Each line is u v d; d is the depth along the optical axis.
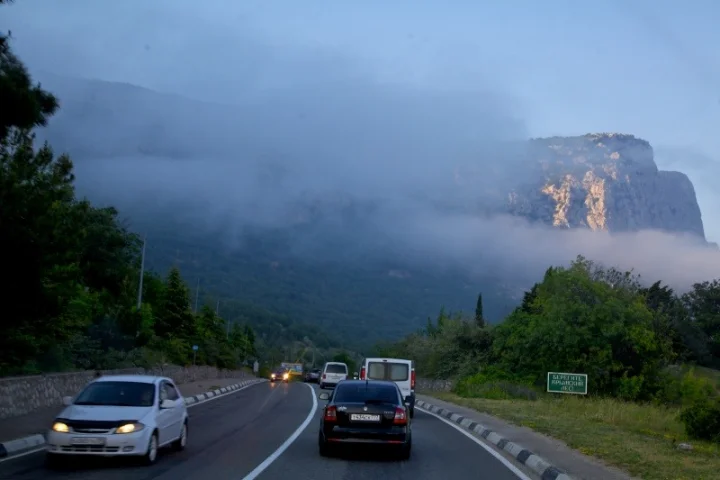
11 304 16.59
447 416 27.59
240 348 107.88
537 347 42.47
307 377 84.25
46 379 22.52
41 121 15.74
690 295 64.62
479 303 81.00
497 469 13.91
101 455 13.21
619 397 38.75
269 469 13.12
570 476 12.16
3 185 15.88
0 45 15.03
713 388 41.94
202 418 24.41
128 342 37.72
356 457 15.12
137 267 50.44
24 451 14.70
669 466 13.31
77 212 19.16
